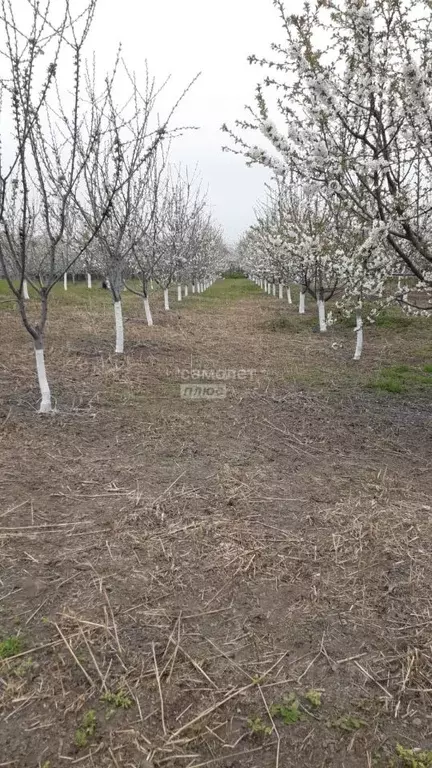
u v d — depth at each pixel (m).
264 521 3.02
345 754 1.64
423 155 3.68
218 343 8.73
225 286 29.36
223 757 1.62
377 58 3.41
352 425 4.79
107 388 5.73
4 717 1.73
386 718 1.77
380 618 2.25
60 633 2.10
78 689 1.84
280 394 5.75
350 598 2.37
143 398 5.45
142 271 9.98
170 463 3.81
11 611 2.23
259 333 9.89
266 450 4.13
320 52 3.42
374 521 3.03
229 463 3.84
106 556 2.64
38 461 3.74
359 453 4.12
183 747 1.65
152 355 7.53
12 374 6.03
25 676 1.89
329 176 3.67
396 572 2.56
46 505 3.13
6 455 3.80
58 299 13.90
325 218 8.07
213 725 1.73
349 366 7.13
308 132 3.62
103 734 1.68
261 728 1.71
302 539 2.83
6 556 2.62
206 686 1.88
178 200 12.84
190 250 15.90
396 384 6.05
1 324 9.40
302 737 1.69
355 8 3.16
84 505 3.14
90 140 5.80
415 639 2.13
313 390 5.94
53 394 5.37
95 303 13.82
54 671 1.92
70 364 6.68
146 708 1.78
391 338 9.05
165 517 3.02
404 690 1.89
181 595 2.37
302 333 9.89
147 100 6.77
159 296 17.45
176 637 2.11
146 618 2.21
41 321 4.64
